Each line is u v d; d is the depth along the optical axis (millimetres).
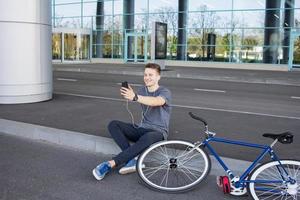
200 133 7031
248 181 4359
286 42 28828
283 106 11008
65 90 13453
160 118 5203
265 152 4426
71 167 5527
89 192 4648
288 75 22375
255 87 16359
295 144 6398
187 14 31953
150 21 33469
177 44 32562
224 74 21938
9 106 9445
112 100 10906
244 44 30250
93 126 7449
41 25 9914
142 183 4895
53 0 37625
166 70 24516
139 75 21375
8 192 4609
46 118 8125
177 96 12719
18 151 6281
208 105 10805
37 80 10031
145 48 33969
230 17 30453
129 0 34125
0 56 9492
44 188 4750
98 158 5961
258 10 29453
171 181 4918
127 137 5359
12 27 9430
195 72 23062
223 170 5223
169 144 4852
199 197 4574
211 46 31375
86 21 36250
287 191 4281
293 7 28281
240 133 7141
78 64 31062
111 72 23188
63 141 6695
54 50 33781
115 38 35281
